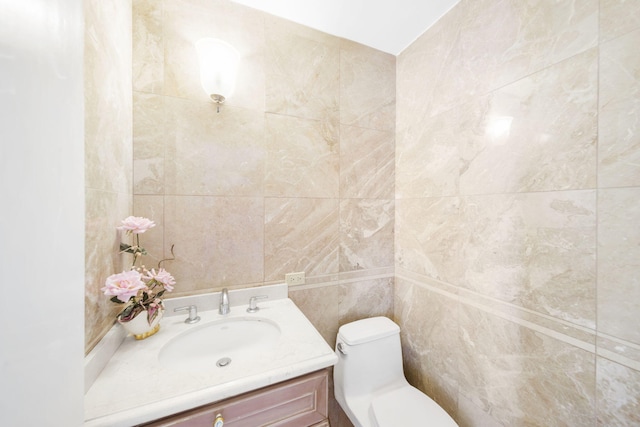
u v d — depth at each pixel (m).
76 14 0.38
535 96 0.79
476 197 0.98
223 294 0.98
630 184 0.60
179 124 0.96
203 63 0.91
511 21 0.85
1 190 0.25
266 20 1.09
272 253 1.13
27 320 0.28
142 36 0.90
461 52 1.04
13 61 0.26
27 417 0.28
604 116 0.64
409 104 1.33
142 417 0.51
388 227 1.42
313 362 0.68
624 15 0.61
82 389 0.40
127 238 0.84
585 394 0.69
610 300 0.64
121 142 0.79
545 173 0.77
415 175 1.29
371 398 1.10
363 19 1.15
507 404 0.88
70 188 0.37
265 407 0.65
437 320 1.17
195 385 0.59
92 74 0.60
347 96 1.29
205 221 1.00
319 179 1.22
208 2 0.99
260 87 1.09
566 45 0.71
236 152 1.05
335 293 1.28
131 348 0.73
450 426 0.89
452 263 1.09
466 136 1.02
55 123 0.33
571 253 0.71
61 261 0.34
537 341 0.79
